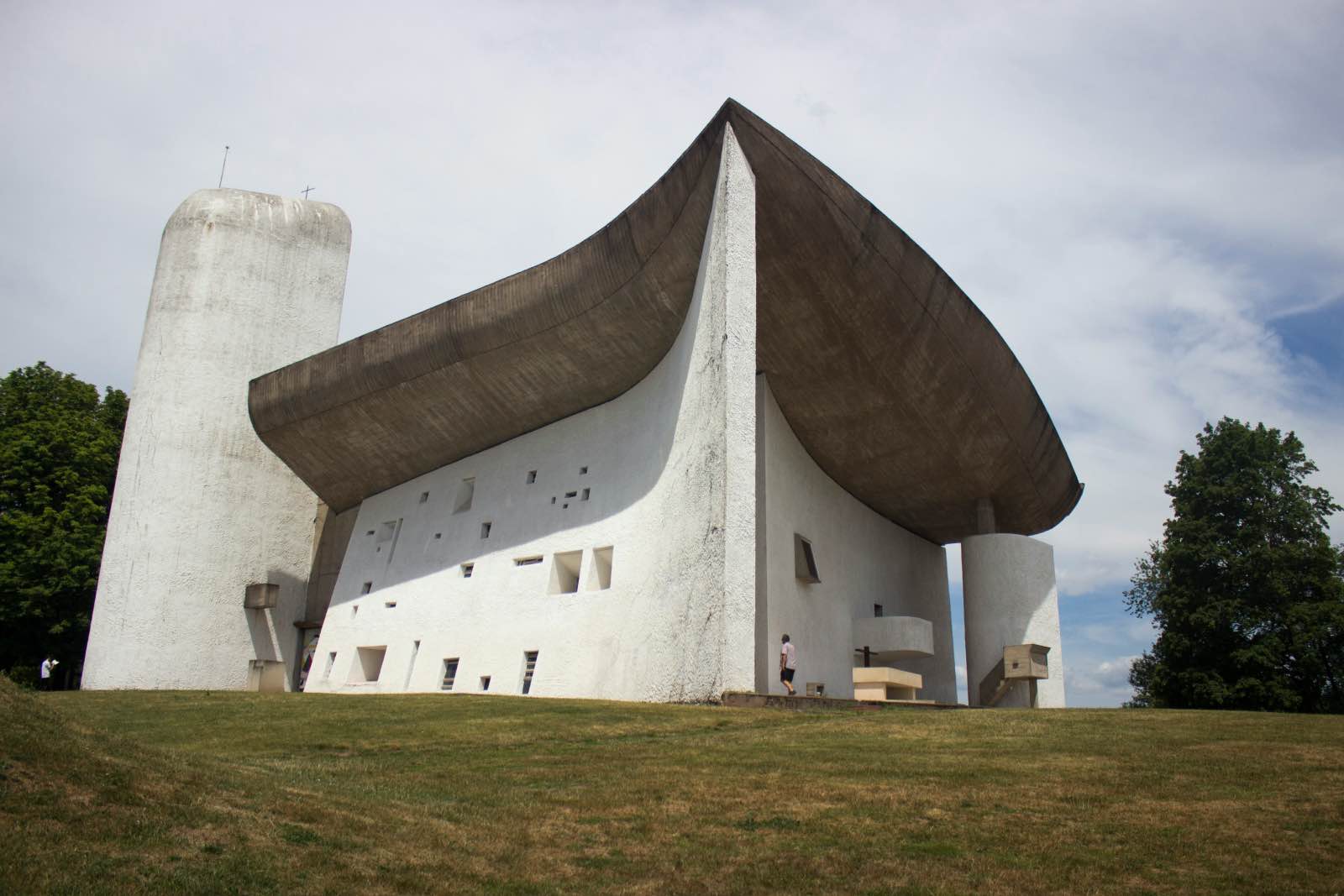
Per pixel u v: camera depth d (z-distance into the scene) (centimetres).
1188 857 732
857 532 2614
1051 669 2492
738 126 1753
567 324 2167
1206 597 2994
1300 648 2791
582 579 2208
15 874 543
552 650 2191
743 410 1644
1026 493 2627
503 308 2225
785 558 2184
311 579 3183
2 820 605
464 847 734
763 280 1948
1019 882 686
